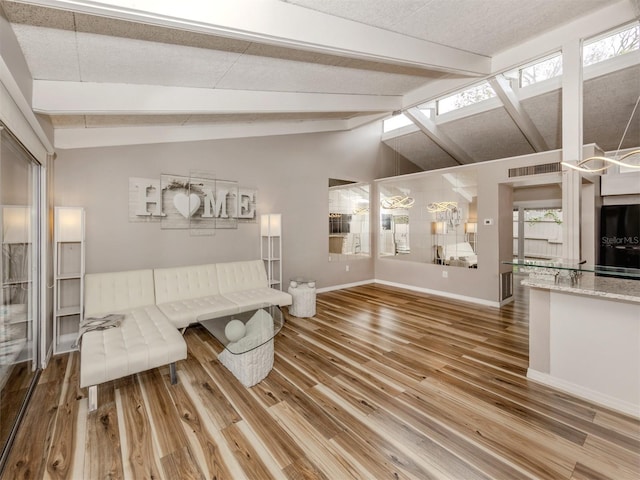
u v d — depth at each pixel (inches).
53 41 76.4
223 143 183.2
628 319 87.0
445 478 64.4
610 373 90.0
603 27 107.6
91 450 72.1
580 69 115.9
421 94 166.1
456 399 93.7
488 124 240.5
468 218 216.8
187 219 170.1
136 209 153.7
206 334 150.7
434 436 77.3
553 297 101.3
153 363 94.3
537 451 72.1
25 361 99.7
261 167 201.5
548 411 87.7
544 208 255.4
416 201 249.6
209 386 101.3
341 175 252.8
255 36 79.3
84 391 97.8
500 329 156.5
